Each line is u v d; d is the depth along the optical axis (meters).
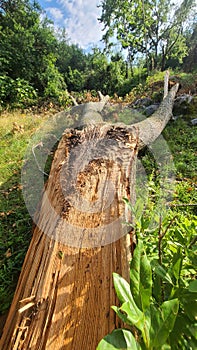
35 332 0.85
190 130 3.64
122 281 0.64
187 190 2.22
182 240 0.99
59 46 15.52
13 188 2.65
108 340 0.51
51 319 0.88
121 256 1.06
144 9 12.11
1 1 10.29
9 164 3.22
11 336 0.88
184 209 1.95
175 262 0.75
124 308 0.55
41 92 9.40
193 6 12.38
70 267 1.05
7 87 7.15
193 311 0.64
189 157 2.88
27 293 0.99
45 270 1.04
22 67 9.19
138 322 0.55
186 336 0.63
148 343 0.54
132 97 5.89
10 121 4.90
